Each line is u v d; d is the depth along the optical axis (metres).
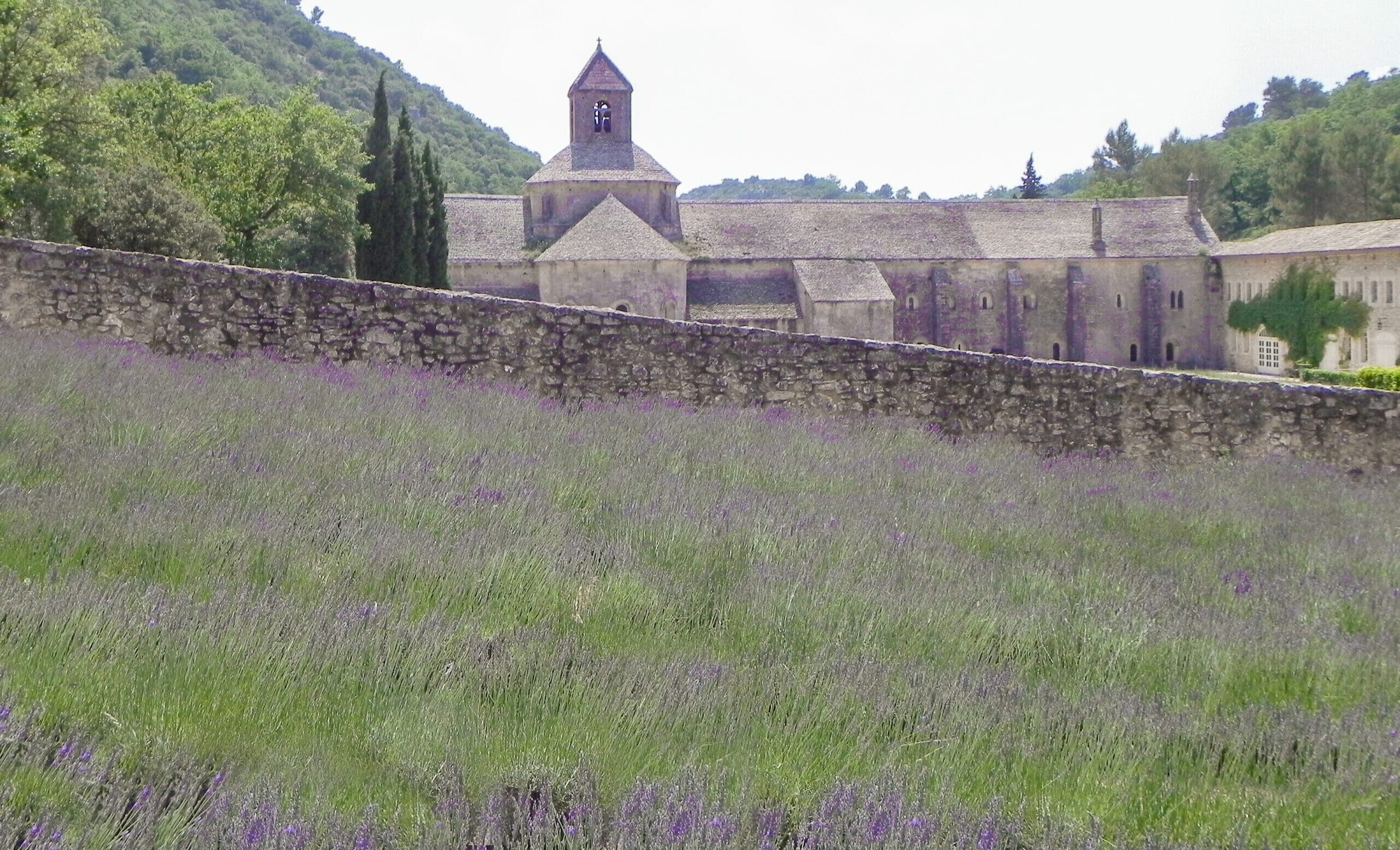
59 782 4.06
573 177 73.12
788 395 17.02
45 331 15.69
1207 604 8.20
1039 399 17.02
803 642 6.55
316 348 16.53
